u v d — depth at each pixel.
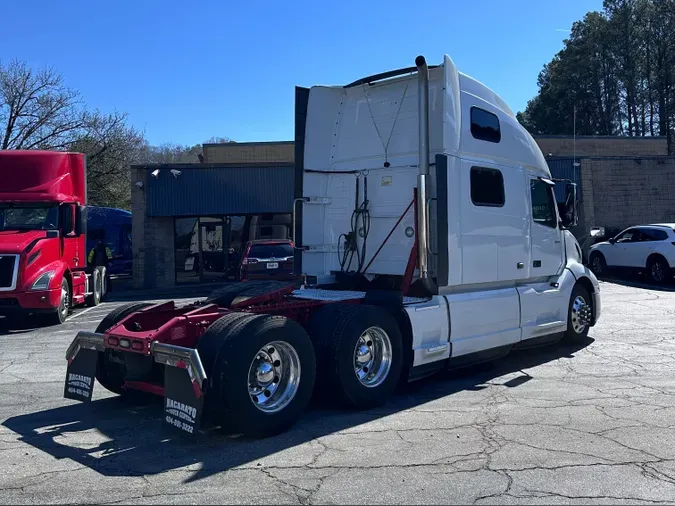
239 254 24.34
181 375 4.98
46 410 6.35
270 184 23.55
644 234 18.48
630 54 45.91
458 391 6.83
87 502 4.03
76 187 15.21
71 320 13.95
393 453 4.86
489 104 7.59
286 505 3.94
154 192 22.83
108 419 5.99
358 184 7.91
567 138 33.91
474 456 4.77
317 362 5.88
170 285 23.39
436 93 7.22
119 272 27.72
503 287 7.80
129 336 5.47
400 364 6.34
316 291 7.65
